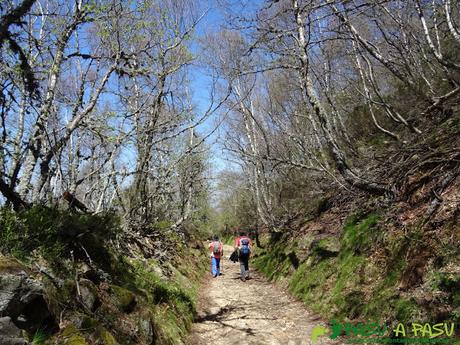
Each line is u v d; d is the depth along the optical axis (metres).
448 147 6.62
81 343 3.07
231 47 9.53
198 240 18.09
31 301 2.97
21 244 3.59
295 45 9.17
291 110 14.73
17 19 4.83
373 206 7.70
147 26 6.77
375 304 5.37
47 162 5.63
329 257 8.00
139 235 9.29
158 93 7.94
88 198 8.45
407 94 11.94
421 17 8.21
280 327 6.50
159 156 10.51
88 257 4.40
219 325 6.79
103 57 6.16
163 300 6.09
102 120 6.31
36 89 5.39
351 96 14.08
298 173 15.86
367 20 10.91
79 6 5.56
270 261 13.23
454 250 4.62
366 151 11.66
